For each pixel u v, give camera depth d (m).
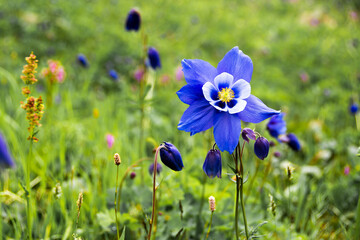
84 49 1.74
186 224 0.60
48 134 0.81
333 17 3.22
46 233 0.59
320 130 1.07
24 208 0.65
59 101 1.03
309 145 0.96
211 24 2.77
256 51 2.19
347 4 3.42
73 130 0.85
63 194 0.62
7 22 1.89
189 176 0.67
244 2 3.61
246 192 0.69
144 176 0.71
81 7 2.53
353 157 0.91
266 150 0.49
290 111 1.34
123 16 2.59
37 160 0.73
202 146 0.93
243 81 0.47
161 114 1.15
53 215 0.63
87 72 1.46
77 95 1.18
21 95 0.95
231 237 0.61
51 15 2.11
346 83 1.69
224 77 0.47
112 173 0.71
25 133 0.77
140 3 2.99
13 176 0.69
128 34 1.93
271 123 0.64
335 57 2.12
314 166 0.88
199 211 0.62
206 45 2.24
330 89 1.56
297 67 1.94
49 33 1.83
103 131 0.88
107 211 0.60
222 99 0.47
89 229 0.61
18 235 0.57
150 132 0.96
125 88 1.27
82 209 0.62
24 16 2.06
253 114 0.47
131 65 1.60
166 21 2.64
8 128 0.77
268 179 0.79
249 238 0.51
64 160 0.74
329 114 1.28
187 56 1.86
